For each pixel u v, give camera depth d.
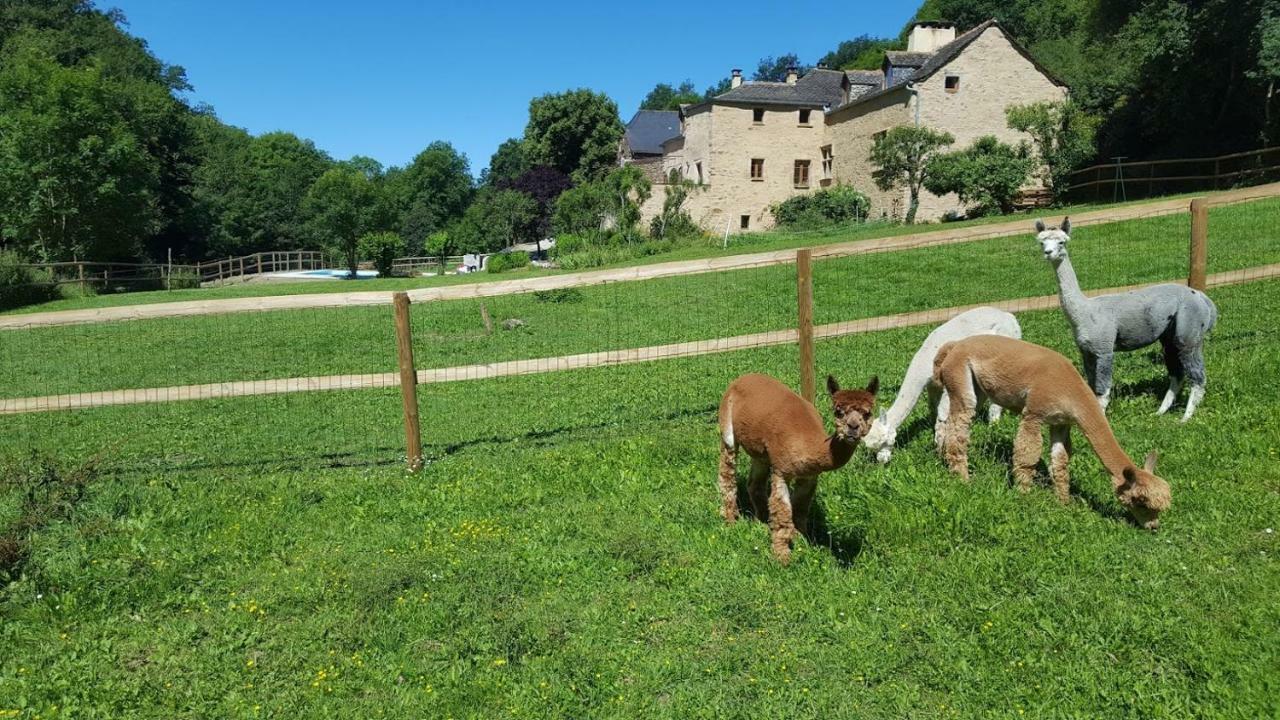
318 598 5.26
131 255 46.16
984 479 6.22
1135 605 4.55
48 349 16.77
